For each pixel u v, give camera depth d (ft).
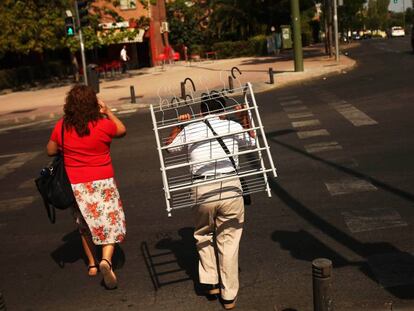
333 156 29.09
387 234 17.76
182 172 28.19
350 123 37.78
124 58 130.41
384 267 15.30
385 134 32.94
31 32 100.58
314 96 55.52
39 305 15.28
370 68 81.30
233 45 170.60
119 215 15.51
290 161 29.04
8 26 99.30
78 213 16.12
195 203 13.30
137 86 91.20
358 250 16.76
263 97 60.54
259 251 17.48
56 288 16.34
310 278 15.20
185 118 14.40
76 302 15.24
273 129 38.91
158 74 118.73
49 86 112.68
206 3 207.62
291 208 21.43
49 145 15.38
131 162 33.60
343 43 238.48
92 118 14.90
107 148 15.38
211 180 13.16
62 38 103.60
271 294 14.48
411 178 23.59
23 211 25.29
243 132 13.46
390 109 41.39
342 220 19.49
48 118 63.00
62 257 18.92
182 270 16.67
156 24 170.09
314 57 121.39
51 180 15.24
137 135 43.78
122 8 154.40
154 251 18.45
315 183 24.49
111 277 15.35
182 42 198.29
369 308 13.16
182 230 20.29
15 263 18.78
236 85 73.56
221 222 13.53
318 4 181.98
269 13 177.47
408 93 48.29
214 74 99.30
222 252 13.62
